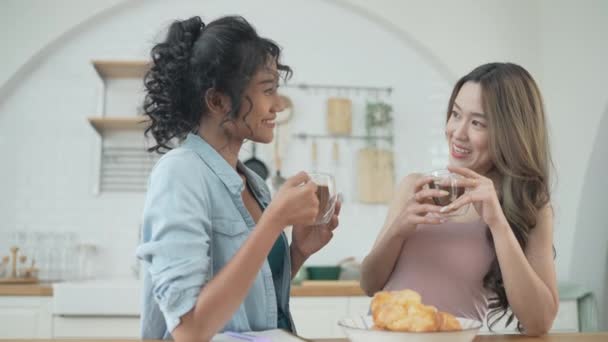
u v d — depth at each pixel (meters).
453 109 1.54
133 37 3.76
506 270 1.24
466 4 3.93
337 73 3.87
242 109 1.12
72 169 3.65
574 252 3.58
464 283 1.41
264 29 3.87
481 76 1.51
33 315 2.89
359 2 3.84
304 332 2.99
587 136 3.49
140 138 3.70
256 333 1.07
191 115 1.18
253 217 1.32
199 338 0.92
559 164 3.71
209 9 3.84
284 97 3.80
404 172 3.82
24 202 3.59
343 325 0.94
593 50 3.45
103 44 3.74
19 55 3.61
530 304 1.24
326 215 1.12
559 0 3.73
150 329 1.11
